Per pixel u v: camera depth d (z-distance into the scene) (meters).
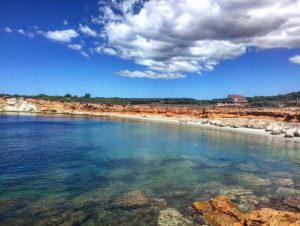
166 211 18.56
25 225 16.45
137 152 39.03
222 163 33.03
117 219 17.53
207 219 17.22
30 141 47.84
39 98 163.12
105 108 138.12
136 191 22.25
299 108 95.44
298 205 19.55
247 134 62.94
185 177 26.80
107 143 46.84
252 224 15.58
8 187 22.89
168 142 49.22
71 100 163.25
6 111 141.88
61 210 18.62
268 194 22.09
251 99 158.25
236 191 22.73
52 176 26.28
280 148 43.84
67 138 52.38
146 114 120.44
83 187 23.30
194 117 103.94
